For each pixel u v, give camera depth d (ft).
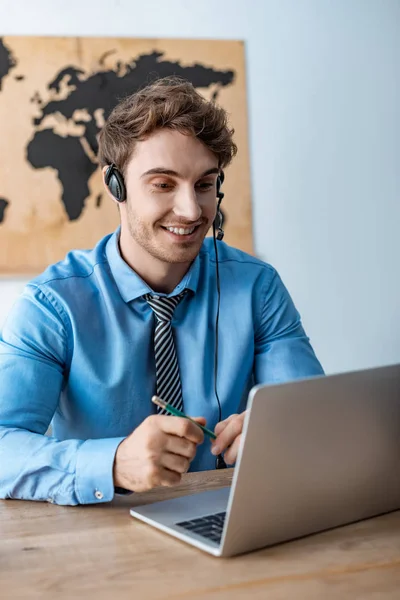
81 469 3.52
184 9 9.54
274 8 9.80
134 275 4.75
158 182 4.32
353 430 2.94
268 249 9.87
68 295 4.67
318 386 2.76
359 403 2.93
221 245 5.42
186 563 2.71
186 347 4.89
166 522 3.14
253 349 5.15
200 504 3.41
